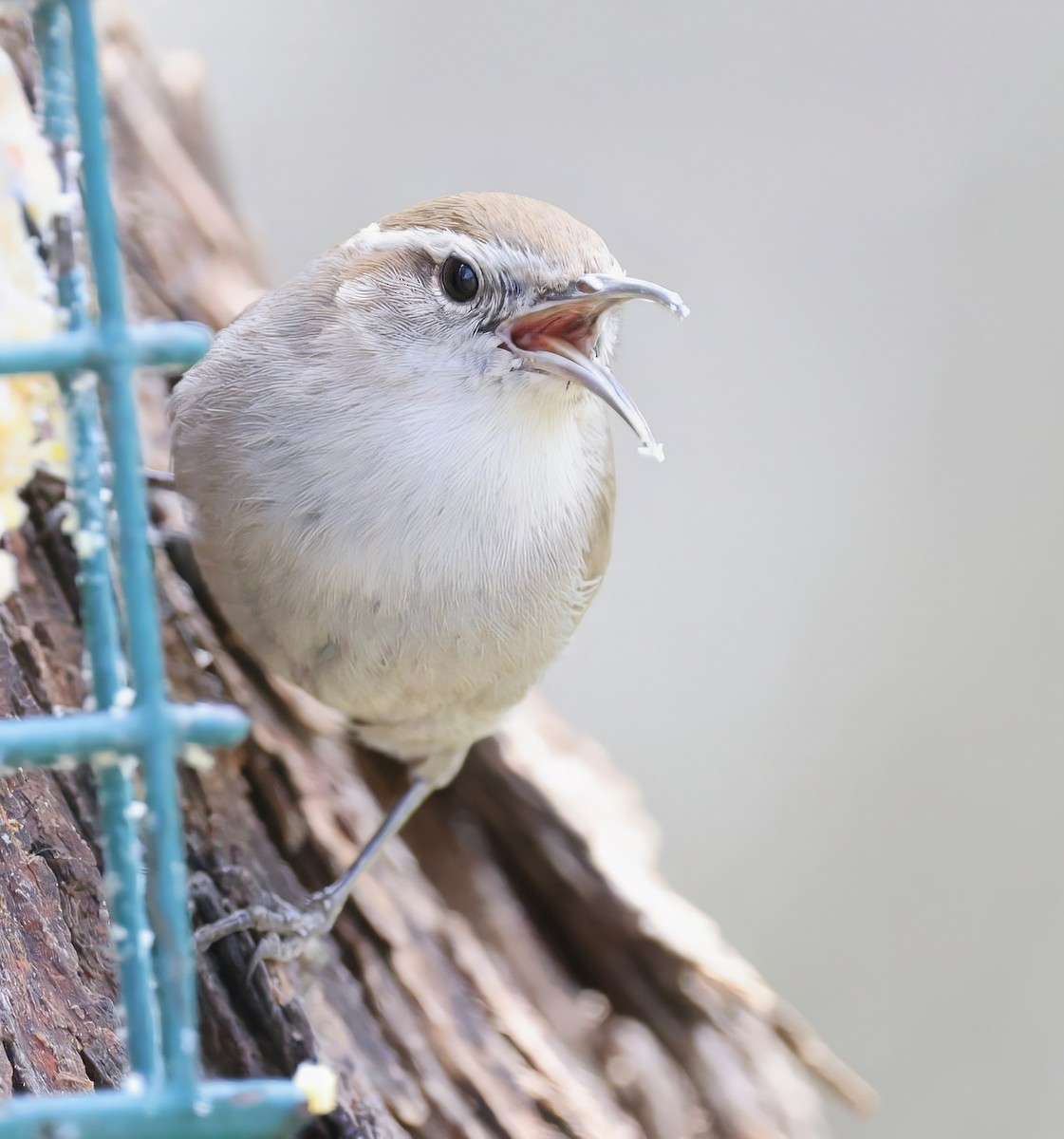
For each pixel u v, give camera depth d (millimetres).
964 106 16578
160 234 10172
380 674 7230
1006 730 15391
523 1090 7691
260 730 7965
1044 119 16391
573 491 7344
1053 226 16219
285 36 15914
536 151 16344
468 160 16047
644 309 16375
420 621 7023
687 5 16906
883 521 16141
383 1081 7137
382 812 8688
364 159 15891
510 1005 8148
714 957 9086
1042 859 14906
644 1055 8945
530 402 6871
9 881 5684
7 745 3309
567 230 6895
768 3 16969
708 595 16031
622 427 16312
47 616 7031
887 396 16328
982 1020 14445
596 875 9172
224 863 7195
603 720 15688
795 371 16422
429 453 6797
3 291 4090
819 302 16422
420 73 16188
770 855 15180
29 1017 5332
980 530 15953
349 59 16172
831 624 15898
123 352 3361
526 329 6918
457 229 6797
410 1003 7652
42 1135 3381
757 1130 8852
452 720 7695
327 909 7219
